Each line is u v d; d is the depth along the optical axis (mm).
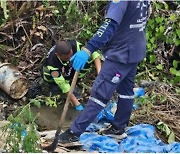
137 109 8492
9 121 6777
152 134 7617
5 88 8594
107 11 6629
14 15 9461
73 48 8070
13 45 9586
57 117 8484
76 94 9000
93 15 9773
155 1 9734
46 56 8781
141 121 8266
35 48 9539
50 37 9680
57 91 8766
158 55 9758
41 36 9586
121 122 7484
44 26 9648
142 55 6984
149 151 7027
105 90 6848
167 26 9664
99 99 6879
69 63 8023
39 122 8312
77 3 9648
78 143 7121
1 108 8352
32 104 8703
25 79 8680
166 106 8742
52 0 9766
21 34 9688
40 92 8898
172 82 9508
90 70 9148
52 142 6977
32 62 9430
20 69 9312
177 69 9844
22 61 9430
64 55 7816
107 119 7957
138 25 6727
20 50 9492
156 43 9742
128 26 6664
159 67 9594
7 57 9383
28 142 6125
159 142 7379
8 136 6238
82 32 9625
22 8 9477
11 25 9492
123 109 7387
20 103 8734
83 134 7434
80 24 9680
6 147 6238
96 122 7945
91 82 9344
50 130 8031
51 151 6824
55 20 9773
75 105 8211
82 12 9844
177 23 9680
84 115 6934
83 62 6508
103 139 7293
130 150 7031
